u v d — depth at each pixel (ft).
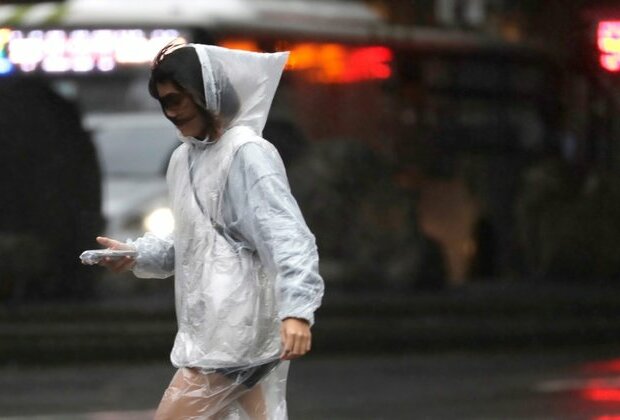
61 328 127.65
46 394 102.78
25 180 148.56
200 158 44.11
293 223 42.52
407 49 175.83
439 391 103.65
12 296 141.38
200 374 43.57
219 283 43.24
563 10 182.50
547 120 186.19
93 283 148.36
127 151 158.20
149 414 91.76
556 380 109.91
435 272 162.50
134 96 161.27
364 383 108.88
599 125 182.70
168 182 45.27
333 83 169.07
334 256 160.25
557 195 181.47
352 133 170.50
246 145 43.24
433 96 178.19
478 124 182.39
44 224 148.25
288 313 41.57
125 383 109.91
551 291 159.53
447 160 179.22
